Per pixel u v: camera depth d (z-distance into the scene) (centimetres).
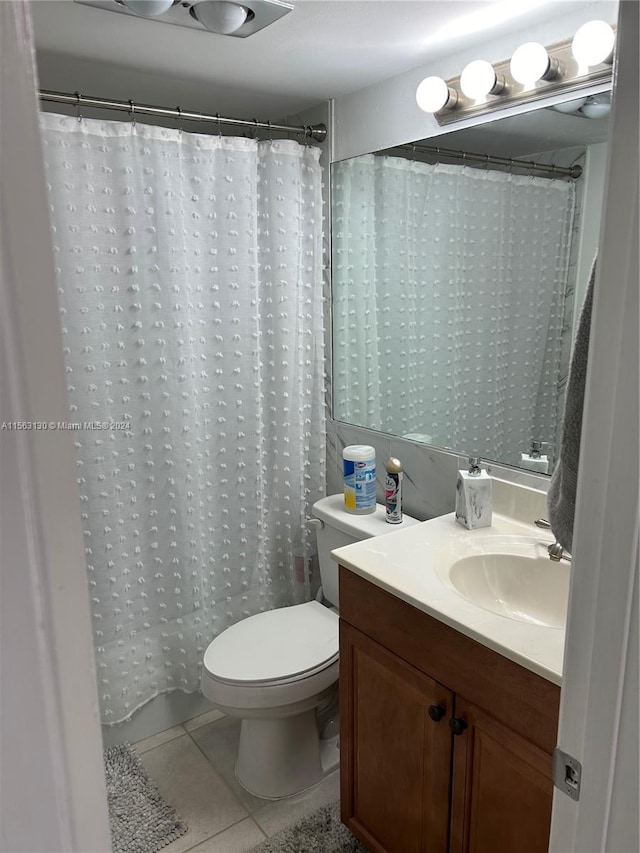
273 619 208
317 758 203
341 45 163
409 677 145
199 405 213
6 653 41
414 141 187
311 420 239
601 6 137
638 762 67
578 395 83
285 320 221
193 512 215
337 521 206
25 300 39
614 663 66
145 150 186
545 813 119
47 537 42
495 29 152
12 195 37
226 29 140
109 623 207
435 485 200
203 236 203
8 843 44
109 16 143
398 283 202
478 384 181
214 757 215
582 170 146
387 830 163
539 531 165
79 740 46
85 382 188
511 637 121
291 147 210
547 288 159
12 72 37
